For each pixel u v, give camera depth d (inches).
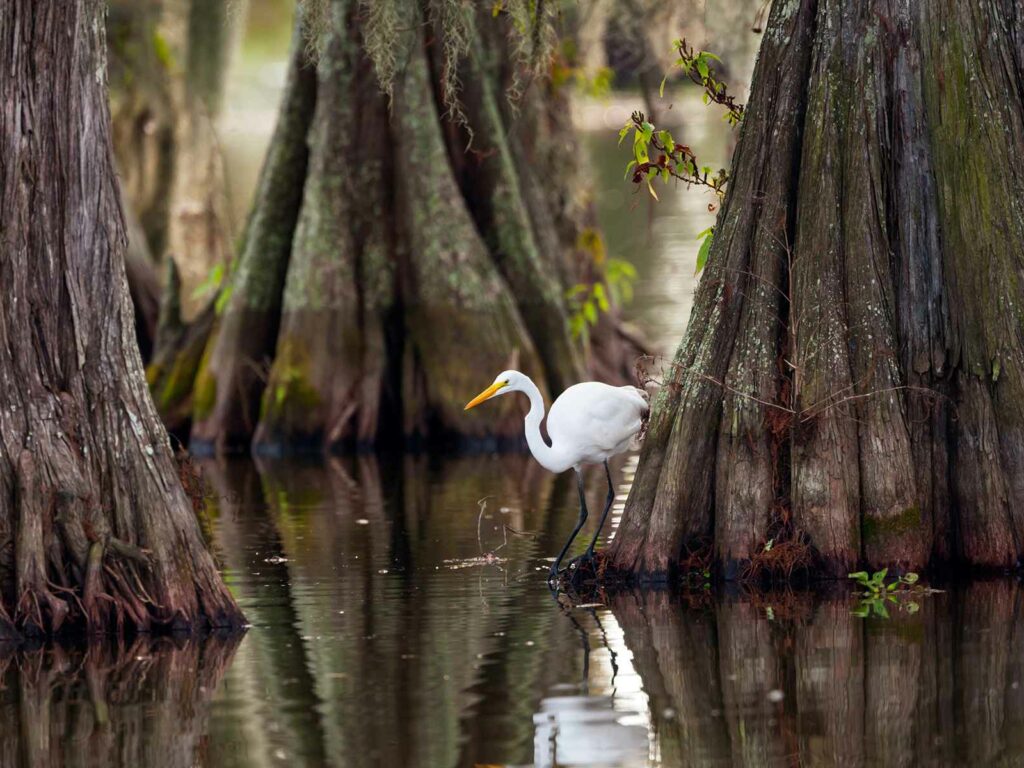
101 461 499.2
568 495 777.6
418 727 384.8
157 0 1371.8
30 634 486.6
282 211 992.2
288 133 991.6
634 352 1137.4
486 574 581.3
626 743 368.5
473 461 918.4
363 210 970.1
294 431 960.3
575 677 428.1
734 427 552.7
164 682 434.3
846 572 543.2
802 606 511.5
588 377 1050.7
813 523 545.3
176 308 1040.2
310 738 377.7
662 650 457.1
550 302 1002.1
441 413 962.7
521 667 440.5
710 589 544.7
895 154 562.6
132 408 503.5
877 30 559.2
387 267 972.6
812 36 569.6
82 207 497.7
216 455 964.6
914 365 556.7
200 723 392.8
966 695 398.0
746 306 560.1
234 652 467.5
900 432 545.6
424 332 967.0
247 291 986.1
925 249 560.4
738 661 441.4
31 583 485.1
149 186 1362.0
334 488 816.9
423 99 964.6
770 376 553.6
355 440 962.1
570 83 1127.0
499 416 961.5
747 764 351.6
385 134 971.3
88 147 497.7
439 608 523.2
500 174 1003.9
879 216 557.0
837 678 418.6
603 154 2226.9
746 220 565.6
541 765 354.3
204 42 1326.3
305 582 572.1
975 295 548.7
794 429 548.7
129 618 493.7
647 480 566.3
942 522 557.9
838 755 354.9
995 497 546.3
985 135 550.9
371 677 433.4
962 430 552.1
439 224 962.7
